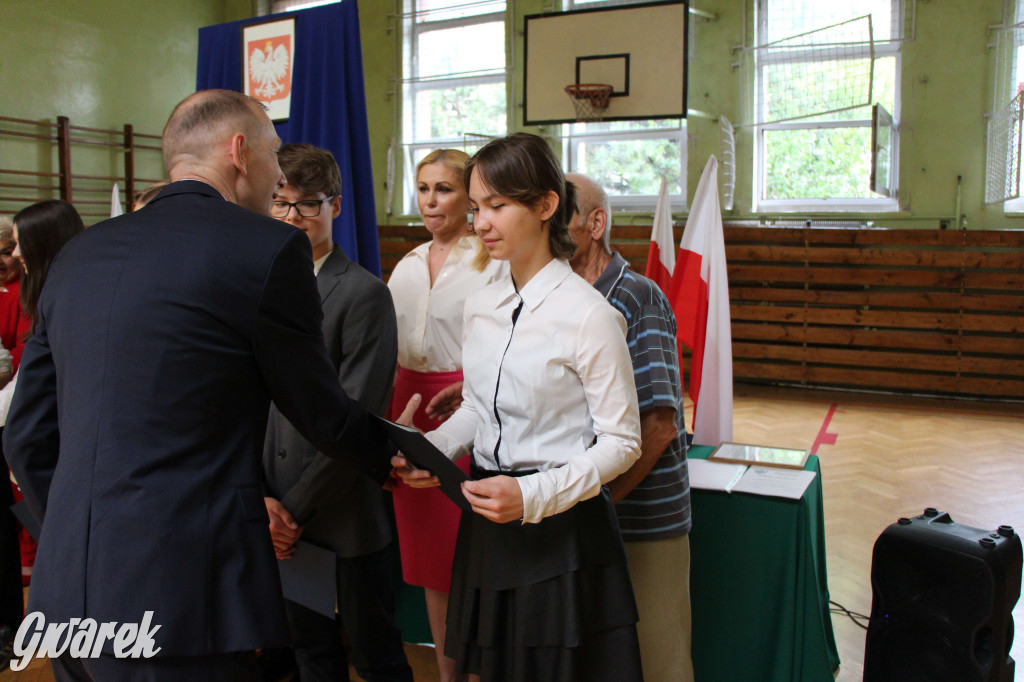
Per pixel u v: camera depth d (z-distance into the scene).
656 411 1.47
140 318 1.06
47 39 6.75
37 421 1.21
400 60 8.02
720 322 2.77
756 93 6.90
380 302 1.75
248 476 1.13
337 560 1.81
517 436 1.31
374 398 1.72
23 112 6.58
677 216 7.24
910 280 6.29
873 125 5.84
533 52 7.04
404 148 8.11
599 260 1.66
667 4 6.59
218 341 1.08
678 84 6.61
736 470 2.07
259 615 1.10
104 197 7.32
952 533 1.66
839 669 2.21
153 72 7.76
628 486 1.50
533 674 1.25
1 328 2.63
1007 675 1.64
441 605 1.98
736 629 1.90
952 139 6.33
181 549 1.04
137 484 1.04
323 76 2.94
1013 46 6.09
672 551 1.58
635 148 7.41
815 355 6.58
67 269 1.14
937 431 5.24
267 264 1.12
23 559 2.90
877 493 3.94
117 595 1.02
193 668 1.07
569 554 1.23
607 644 1.26
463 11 7.80
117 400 1.05
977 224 6.32
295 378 1.17
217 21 8.55
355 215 2.92
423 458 1.25
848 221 6.62
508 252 1.28
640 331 1.53
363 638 1.85
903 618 1.69
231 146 1.25
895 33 6.43
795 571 1.83
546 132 7.59
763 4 6.81
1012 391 6.06
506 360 1.31
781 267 6.62
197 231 1.12
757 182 7.00
